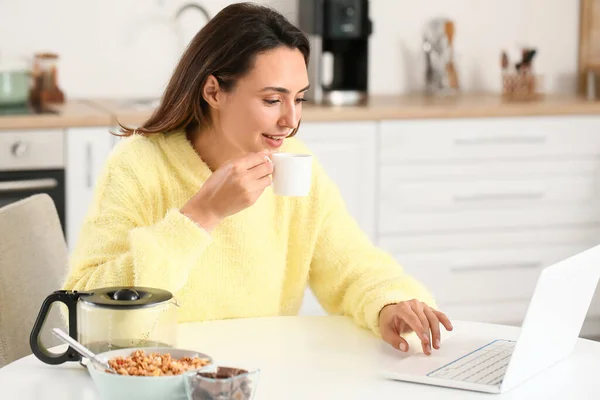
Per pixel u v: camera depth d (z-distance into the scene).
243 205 1.85
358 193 4.25
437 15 4.96
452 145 4.32
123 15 4.53
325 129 4.16
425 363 1.77
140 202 2.06
